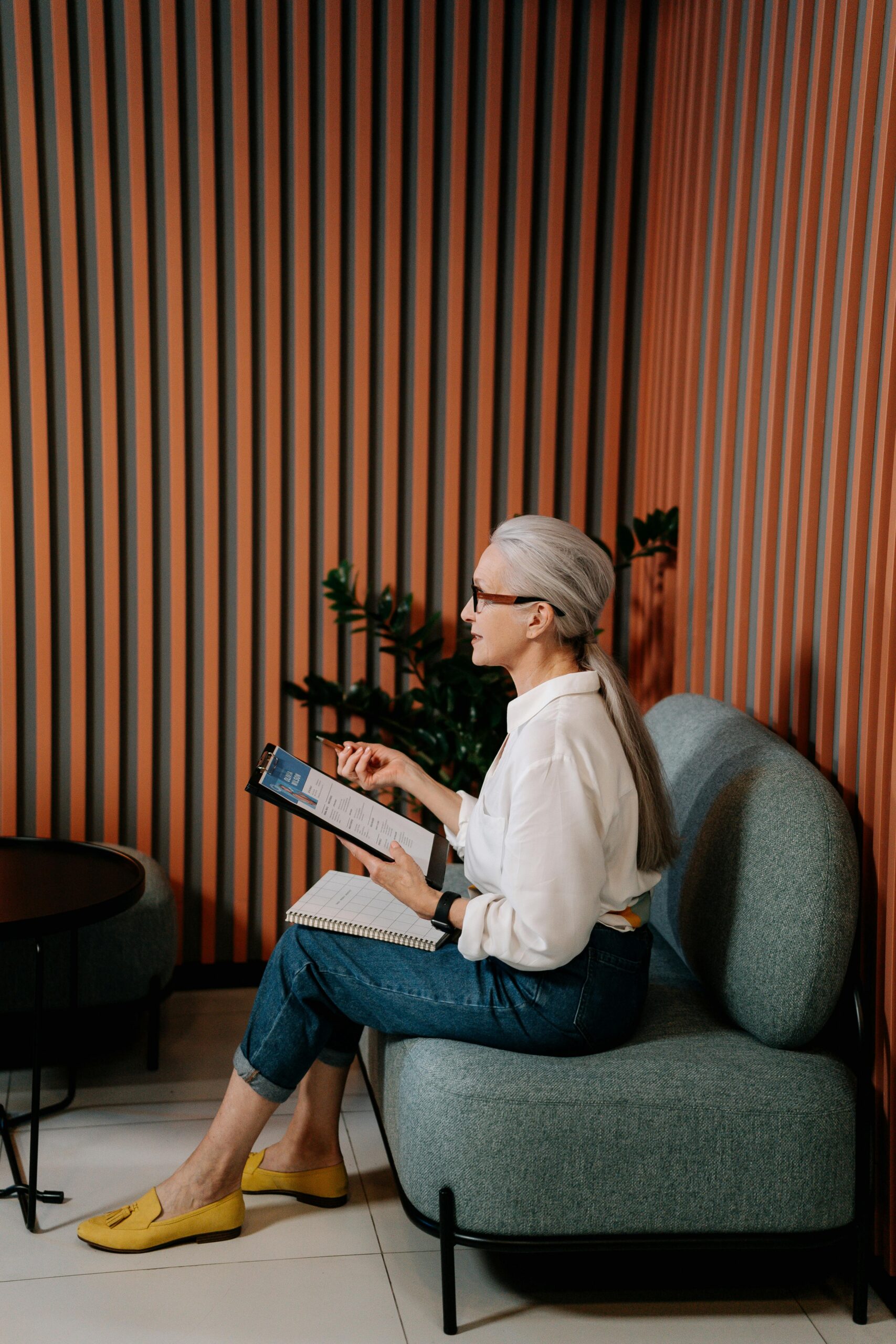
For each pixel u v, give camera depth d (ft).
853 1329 6.08
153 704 10.21
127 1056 9.06
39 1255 6.45
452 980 6.07
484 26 9.89
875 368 6.44
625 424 10.68
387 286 10.00
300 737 10.41
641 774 6.09
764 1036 6.09
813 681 7.26
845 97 6.85
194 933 10.48
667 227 10.03
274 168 9.72
